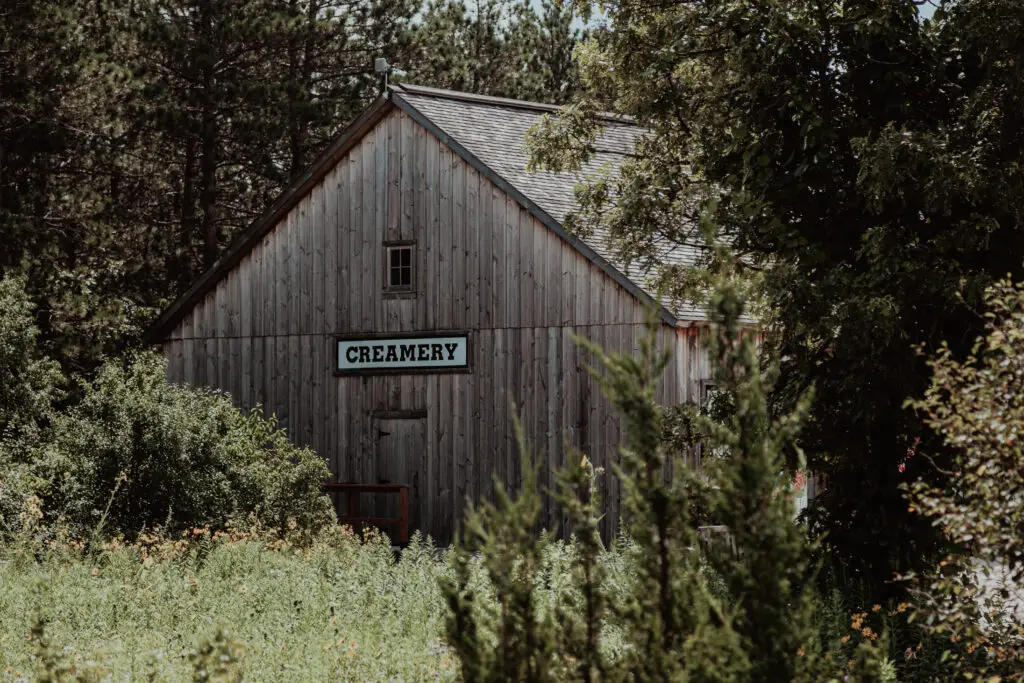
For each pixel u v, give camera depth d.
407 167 22.88
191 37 32.78
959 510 7.84
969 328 12.22
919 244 12.52
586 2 15.84
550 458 21.30
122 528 16.81
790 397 12.42
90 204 29.33
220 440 18.80
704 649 4.70
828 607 9.59
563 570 10.97
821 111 12.92
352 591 12.12
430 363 22.47
